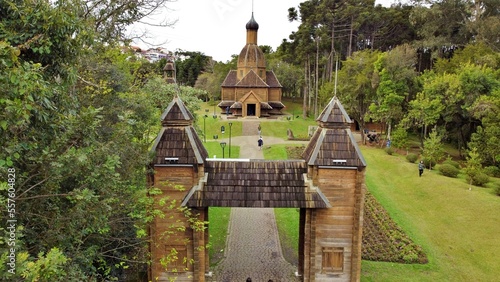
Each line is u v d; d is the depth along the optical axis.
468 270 21.08
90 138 11.37
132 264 18.67
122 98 21.11
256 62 69.75
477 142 39.56
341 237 18.09
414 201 31.83
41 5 10.66
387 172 39.91
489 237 24.62
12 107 7.83
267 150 49.34
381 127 61.03
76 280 9.98
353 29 67.75
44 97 9.23
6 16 10.73
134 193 14.94
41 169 10.27
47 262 7.65
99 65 21.17
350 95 52.47
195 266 17.89
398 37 73.69
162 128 17.92
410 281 19.53
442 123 50.00
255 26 69.12
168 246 18.05
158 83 28.72
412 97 51.44
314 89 76.75
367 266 20.86
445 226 26.73
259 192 17.58
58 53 11.40
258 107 68.00
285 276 20.45
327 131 18.00
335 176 17.75
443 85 43.31
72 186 11.96
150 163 17.31
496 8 59.12
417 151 50.50
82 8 16.50
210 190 17.62
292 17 66.81
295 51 69.12
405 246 23.00
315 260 18.23
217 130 61.66
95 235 14.06
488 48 52.06
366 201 30.94
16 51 8.09
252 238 25.19
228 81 72.94
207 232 20.06
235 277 20.27
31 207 10.86
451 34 63.66
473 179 33.78
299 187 17.81
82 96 17.47
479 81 42.00
